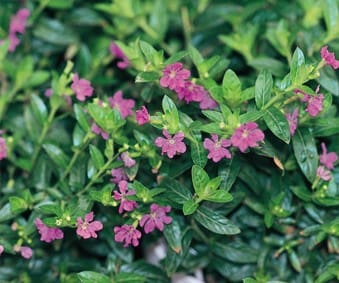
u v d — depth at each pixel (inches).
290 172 15.4
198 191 13.8
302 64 13.7
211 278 16.4
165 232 14.5
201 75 14.7
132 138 15.2
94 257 16.3
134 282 14.7
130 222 14.3
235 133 13.2
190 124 13.8
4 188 16.1
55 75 16.0
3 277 15.7
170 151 13.6
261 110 13.7
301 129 14.6
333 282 15.0
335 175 15.1
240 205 15.5
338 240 14.7
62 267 15.5
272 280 15.2
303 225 15.3
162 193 14.3
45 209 14.0
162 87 14.9
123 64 16.0
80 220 13.8
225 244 15.3
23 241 15.3
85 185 15.3
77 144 15.3
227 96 14.1
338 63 13.7
